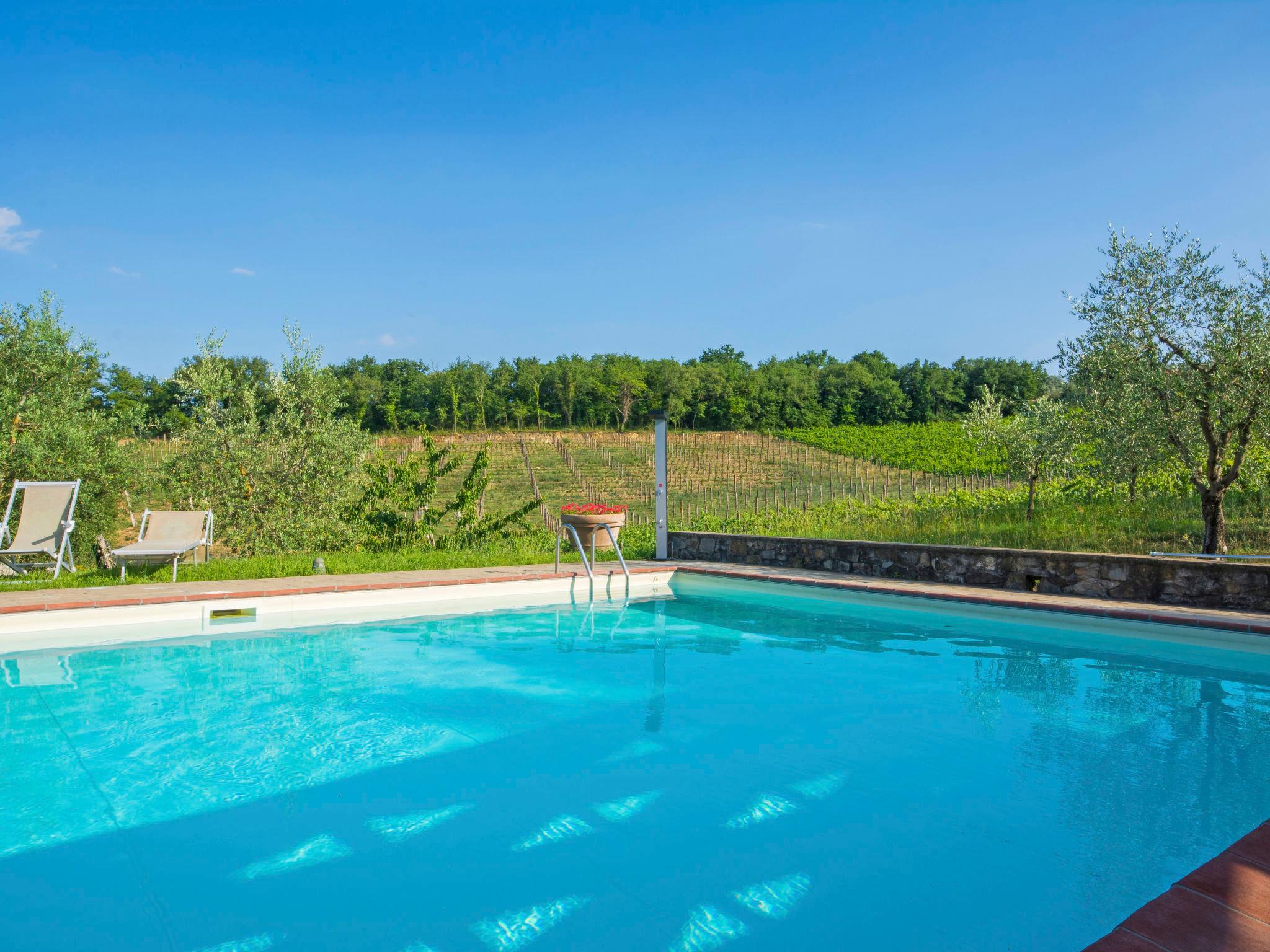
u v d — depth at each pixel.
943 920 1.88
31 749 3.24
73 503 7.33
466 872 2.17
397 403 68.44
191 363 10.01
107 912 1.96
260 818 2.56
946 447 41.88
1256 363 6.03
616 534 7.69
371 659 4.91
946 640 5.37
